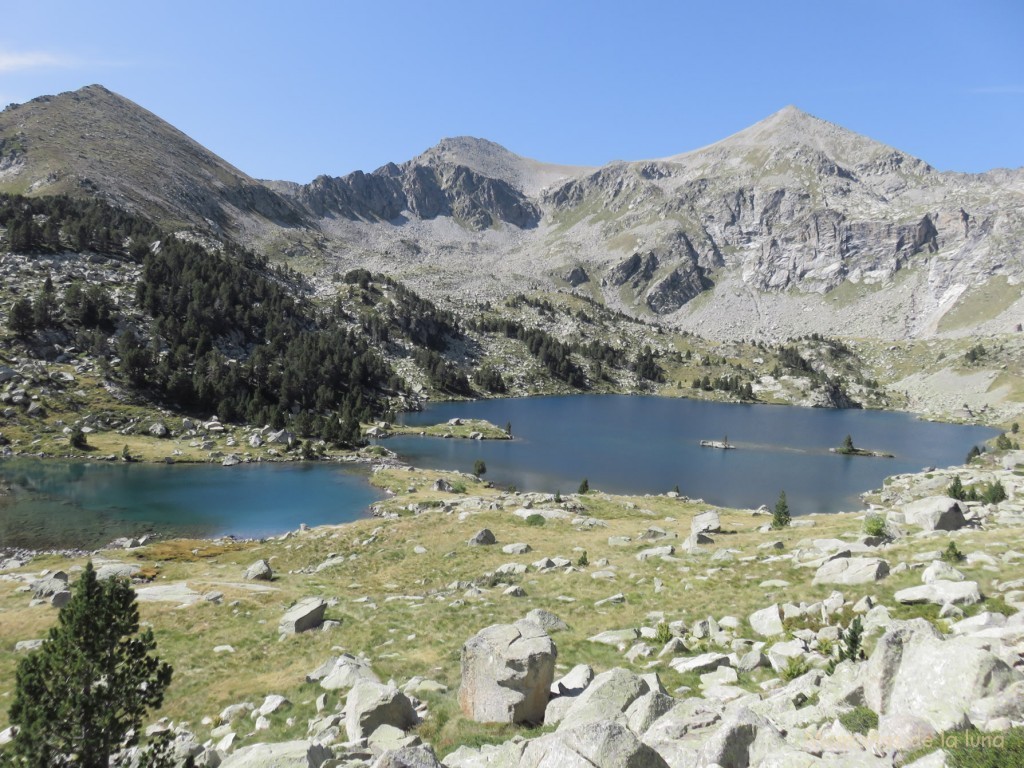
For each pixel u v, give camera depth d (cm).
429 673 2588
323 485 10100
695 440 16950
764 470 12950
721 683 2069
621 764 1111
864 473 12712
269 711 2384
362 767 1442
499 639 2042
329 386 17938
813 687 1720
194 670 3041
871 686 1370
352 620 3644
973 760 909
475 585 4297
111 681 1619
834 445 16612
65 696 1571
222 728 2311
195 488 9550
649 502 8531
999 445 14475
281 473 10888
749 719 1283
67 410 11875
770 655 2247
